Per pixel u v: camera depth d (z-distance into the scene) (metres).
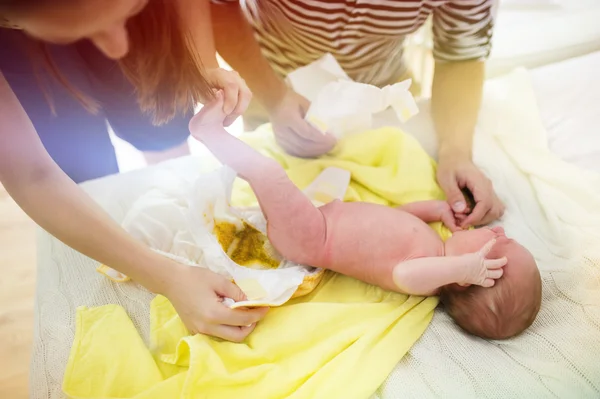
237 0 0.73
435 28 0.86
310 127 0.93
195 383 0.70
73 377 0.73
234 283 0.78
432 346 0.77
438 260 0.79
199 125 0.71
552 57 1.12
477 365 0.73
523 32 1.09
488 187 0.94
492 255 0.82
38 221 0.64
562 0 1.08
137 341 0.78
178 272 0.72
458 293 0.81
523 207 0.94
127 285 0.87
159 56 0.61
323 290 0.87
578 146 1.01
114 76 0.71
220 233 0.83
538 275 0.79
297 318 0.78
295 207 0.82
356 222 0.85
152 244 0.85
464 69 0.90
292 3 0.74
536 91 1.08
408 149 0.99
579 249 0.84
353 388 0.70
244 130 1.03
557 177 0.95
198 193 0.81
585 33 1.09
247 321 0.74
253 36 0.78
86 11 0.49
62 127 0.82
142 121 0.80
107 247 0.67
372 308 0.81
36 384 0.75
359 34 0.78
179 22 0.60
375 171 0.99
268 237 0.84
